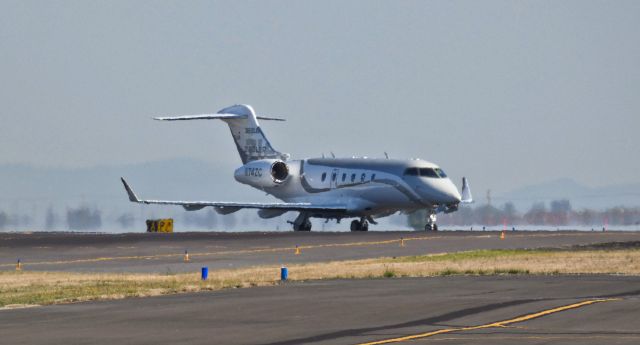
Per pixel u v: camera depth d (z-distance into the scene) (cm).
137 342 7500
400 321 8569
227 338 7675
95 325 8538
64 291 12138
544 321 8400
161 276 14875
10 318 9175
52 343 7469
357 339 7512
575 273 14675
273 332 7969
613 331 7738
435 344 7181
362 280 13588
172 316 9162
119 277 14700
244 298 10850
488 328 8019
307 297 10838
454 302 10062
